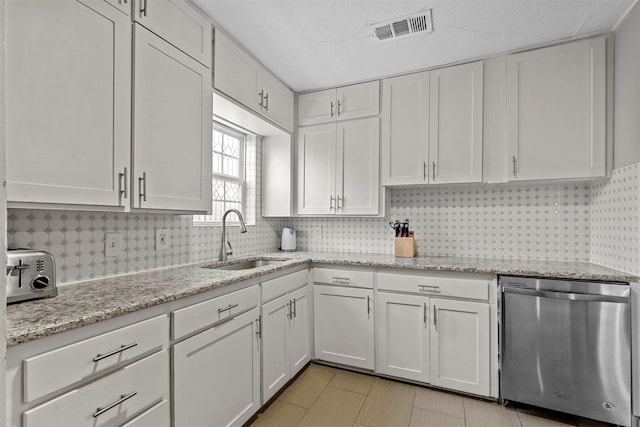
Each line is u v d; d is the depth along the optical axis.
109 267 1.62
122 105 1.34
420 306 2.17
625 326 1.67
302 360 2.38
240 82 2.11
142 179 1.42
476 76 2.31
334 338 2.44
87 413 0.97
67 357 0.93
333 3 1.73
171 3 1.58
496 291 1.98
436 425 1.79
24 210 1.29
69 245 1.45
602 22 1.89
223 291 1.59
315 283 2.51
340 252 3.02
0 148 0.44
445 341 2.10
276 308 2.04
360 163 2.69
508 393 1.92
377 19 1.87
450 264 2.16
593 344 1.73
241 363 1.70
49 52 1.10
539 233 2.43
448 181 2.37
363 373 2.38
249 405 1.76
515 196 2.50
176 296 1.29
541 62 2.13
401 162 2.53
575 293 1.76
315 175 2.84
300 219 3.25
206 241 2.29
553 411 1.91
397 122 2.55
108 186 1.29
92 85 1.24
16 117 1.02
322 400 2.04
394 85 2.56
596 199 2.19
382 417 1.87
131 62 1.39
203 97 1.78
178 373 1.30
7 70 1.00
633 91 1.74
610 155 1.97
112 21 1.31
